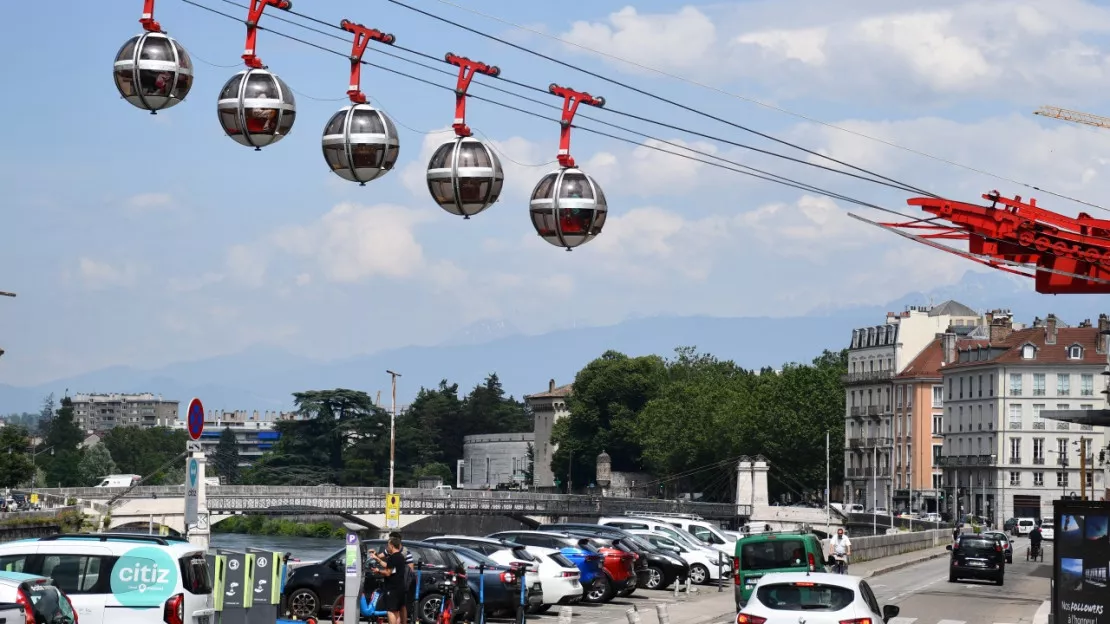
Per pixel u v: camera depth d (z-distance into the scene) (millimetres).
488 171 23750
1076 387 172500
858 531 160875
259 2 22781
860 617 26109
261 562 29609
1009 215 38469
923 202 38625
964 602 55688
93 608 24875
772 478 195625
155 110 22516
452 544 44938
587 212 24500
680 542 64812
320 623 40844
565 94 24859
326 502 138875
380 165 23188
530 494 159625
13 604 20562
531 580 44406
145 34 22062
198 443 29141
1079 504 35938
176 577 25141
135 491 131625
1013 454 174375
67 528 91188
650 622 44062
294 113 22906
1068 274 38812
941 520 176750
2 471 128125
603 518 68875
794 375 196000
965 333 193750
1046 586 67312
